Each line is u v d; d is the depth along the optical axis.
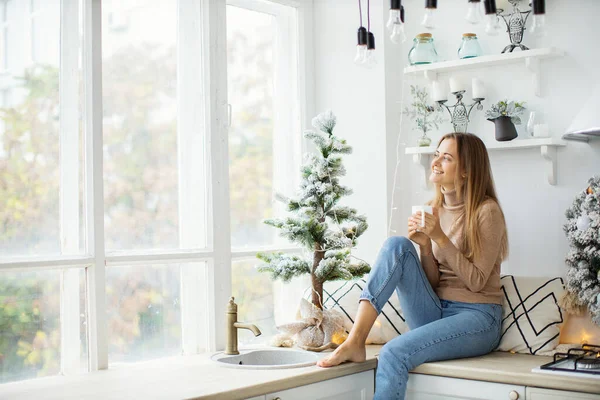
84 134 2.73
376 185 3.51
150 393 2.21
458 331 2.72
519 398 2.46
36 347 2.56
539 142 3.09
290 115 3.61
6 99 2.52
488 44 3.37
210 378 2.44
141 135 2.94
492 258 2.80
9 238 2.51
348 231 3.07
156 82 3.00
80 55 2.73
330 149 3.05
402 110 3.59
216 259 3.13
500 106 3.20
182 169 3.08
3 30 2.52
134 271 2.88
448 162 2.96
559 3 3.17
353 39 3.58
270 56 3.52
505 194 3.30
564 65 3.16
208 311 3.11
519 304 2.94
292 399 2.46
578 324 2.89
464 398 2.59
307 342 2.94
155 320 2.94
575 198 2.91
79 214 2.71
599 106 2.67
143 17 2.96
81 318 2.69
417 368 2.71
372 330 3.14
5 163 2.51
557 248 3.15
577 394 2.33
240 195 3.33
